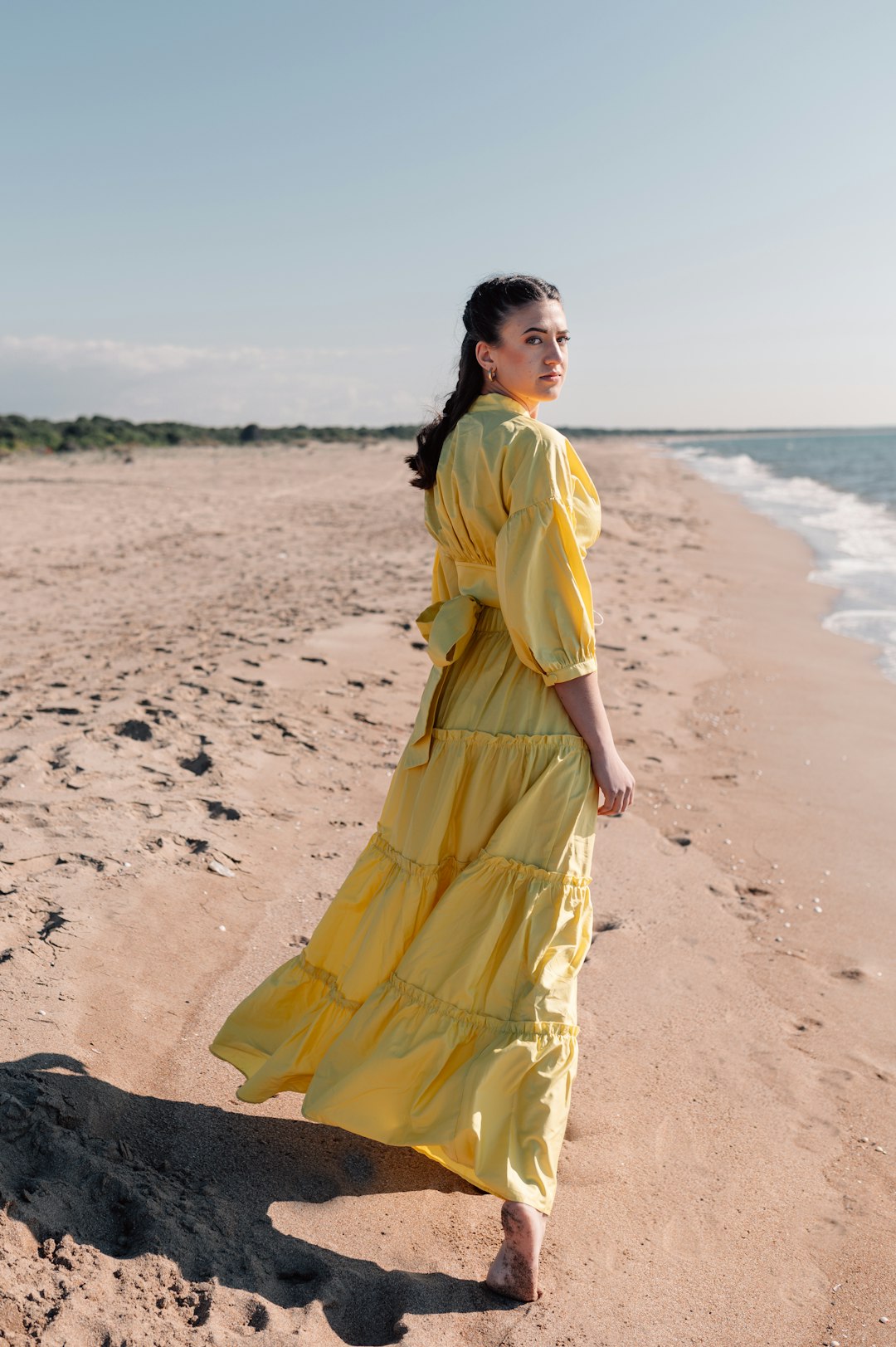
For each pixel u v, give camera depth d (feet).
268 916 11.48
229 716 18.22
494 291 7.26
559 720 7.04
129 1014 9.23
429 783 7.23
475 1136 6.33
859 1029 10.41
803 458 208.23
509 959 6.82
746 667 26.45
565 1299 6.66
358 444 194.70
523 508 6.83
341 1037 7.03
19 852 12.03
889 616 34.45
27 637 25.52
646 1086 9.14
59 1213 6.66
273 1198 7.34
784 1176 8.12
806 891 13.74
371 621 27.12
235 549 44.45
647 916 12.57
